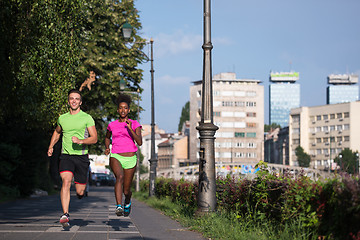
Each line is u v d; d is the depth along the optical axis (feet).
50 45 57.06
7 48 55.72
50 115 60.54
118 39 136.36
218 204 46.78
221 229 35.53
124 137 33.88
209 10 47.52
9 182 91.86
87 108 138.10
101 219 47.67
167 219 50.37
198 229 38.50
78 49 60.29
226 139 606.55
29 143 95.76
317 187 27.37
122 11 143.64
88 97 132.67
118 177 33.19
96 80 134.31
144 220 48.26
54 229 35.65
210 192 44.98
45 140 110.52
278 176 34.78
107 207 70.79
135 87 144.56
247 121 612.70
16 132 92.94
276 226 32.71
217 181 49.70
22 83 56.59
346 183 23.11
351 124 564.30
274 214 33.27
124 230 37.63
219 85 608.60
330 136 588.91
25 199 91.56
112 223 43.45
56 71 58.49
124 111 33.81
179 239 33.19
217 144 605.73
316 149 607.37
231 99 609.83
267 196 34.71
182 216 49.21
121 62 135.85
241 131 610.24
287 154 654.53
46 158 117.80
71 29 59.67
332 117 589.73
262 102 617.62
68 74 59.62
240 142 609.83
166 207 68.03
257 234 32.86
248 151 611.06
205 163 45.34
